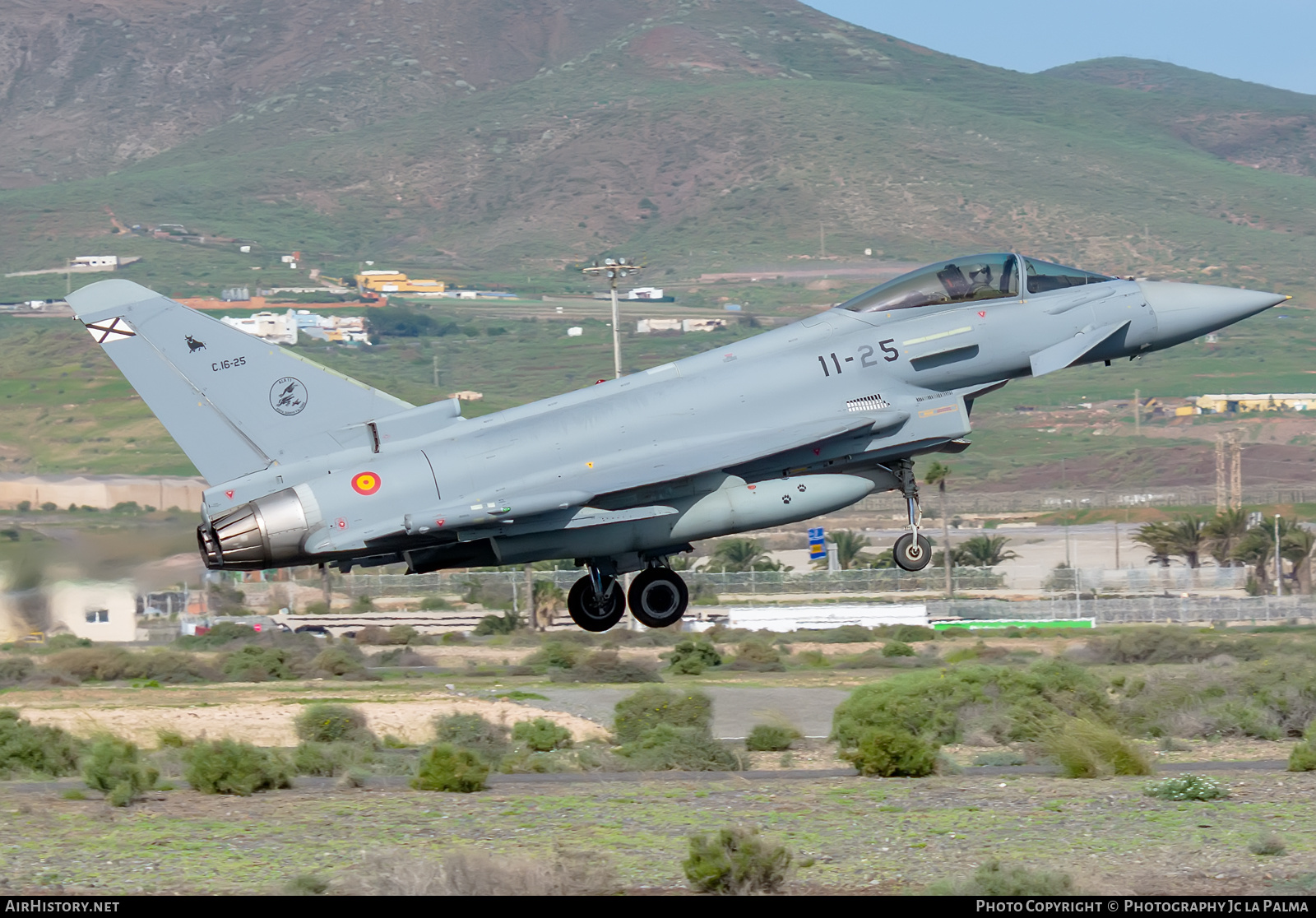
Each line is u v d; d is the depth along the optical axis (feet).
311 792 224.74
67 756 282.15
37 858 162.09
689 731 276.62
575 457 246.68
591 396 254.47
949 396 258.57
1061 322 264.11
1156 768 251.60
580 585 255.70
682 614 255.50
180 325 249.14
